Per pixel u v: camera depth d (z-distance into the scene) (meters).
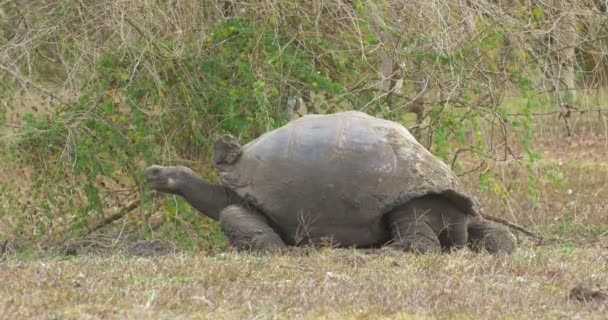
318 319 25.27
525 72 49.34
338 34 48.31
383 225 37.16
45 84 49.44
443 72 47.91
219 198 39.62
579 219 52.78
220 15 47.38
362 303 26.62
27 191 49.97
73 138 46.53
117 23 45.12
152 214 49.03
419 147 37.53
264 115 45.28
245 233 36.97
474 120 48.31
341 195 36.25
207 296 27.31
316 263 32.56
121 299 26.89
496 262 32.97
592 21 50.91
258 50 47.03
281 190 36.69
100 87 46.50
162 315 25.34
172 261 33.56
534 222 51.72
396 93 48.75
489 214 51.34
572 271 32.19
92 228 49.12
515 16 49.94
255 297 27.36
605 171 68.50
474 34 48.56
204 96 47.00
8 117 51.44
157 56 46.44
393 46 47.72
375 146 36.69
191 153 48.78
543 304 26.88
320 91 48.84
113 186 51.28
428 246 36.22
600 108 51.22
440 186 36.25
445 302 26.81
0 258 41.19
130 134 46.81
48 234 48.38
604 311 26.11
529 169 49.31
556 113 51.88
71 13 46.81
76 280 29.72
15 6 48.56
